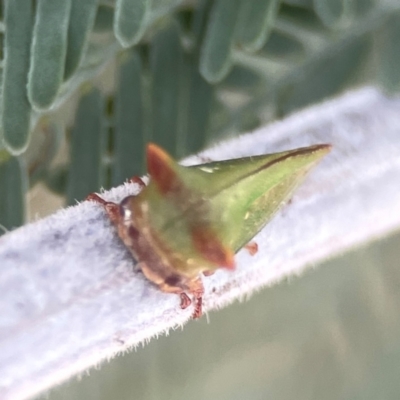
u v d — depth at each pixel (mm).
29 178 66
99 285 56
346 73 67
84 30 60
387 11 66
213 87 65
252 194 55
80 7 60
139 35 60
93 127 65
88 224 56
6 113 60
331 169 60
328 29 66
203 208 53
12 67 60
